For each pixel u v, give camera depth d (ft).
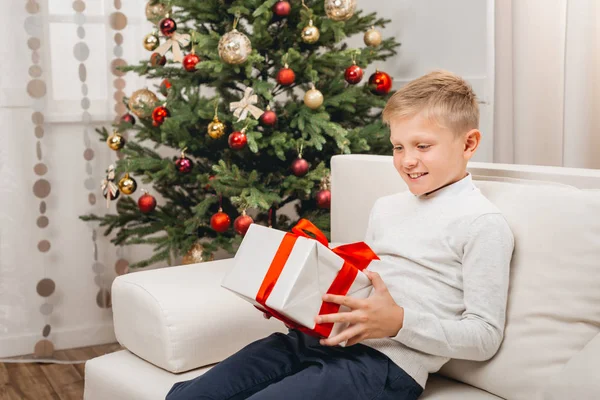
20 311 8.43
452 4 8.27
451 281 3.79
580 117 6.55
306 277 3.44
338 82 7.53
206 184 7.14
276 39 7.46
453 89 3.92
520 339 3.72
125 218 7.87
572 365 3.17
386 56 8.41
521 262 3.84
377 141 7.70
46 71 8.15
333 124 6.90
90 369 4.67
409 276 3.91
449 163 3.88
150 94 7.67
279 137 6.88
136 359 4.64
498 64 7.47
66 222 8.57
